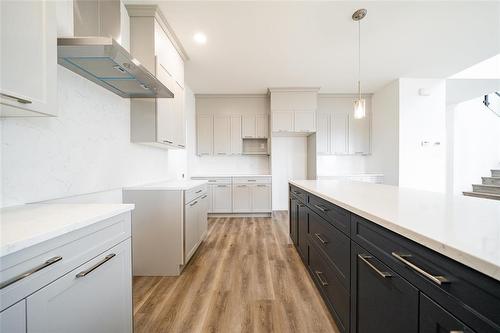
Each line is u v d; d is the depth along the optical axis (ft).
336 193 5.05
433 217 2.76
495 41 8.96
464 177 17.56
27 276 2.10
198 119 15.34
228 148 15.38
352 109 15.71
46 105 3.34
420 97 13.02
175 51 8.76
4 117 3.63
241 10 7.03
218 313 5.08
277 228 11.97
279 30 8.09
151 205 6.98
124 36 6.64
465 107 17.51
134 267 6.96
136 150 7.75
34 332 2.17
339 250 4.25
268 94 15.14
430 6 6.98
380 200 4.07
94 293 2.99
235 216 14.65
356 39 8.73
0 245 1.88
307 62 10.71
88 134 5.54
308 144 16.17
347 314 3.90
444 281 1.88
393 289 2.63
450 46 9.34
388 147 13.93
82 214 3.08
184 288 6.15
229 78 12.60
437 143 13.11
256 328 4.60
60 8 4.84
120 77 5.32
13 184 3.76
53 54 3.45
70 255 2.60
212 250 8.88
